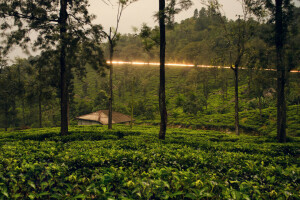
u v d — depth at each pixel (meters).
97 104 63.50
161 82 15.07
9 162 5.55
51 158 7.07
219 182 3.85
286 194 3.53
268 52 18.47
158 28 16.36
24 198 3.96
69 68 20.31
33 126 53.81
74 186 3.83
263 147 13.52
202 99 53.34
